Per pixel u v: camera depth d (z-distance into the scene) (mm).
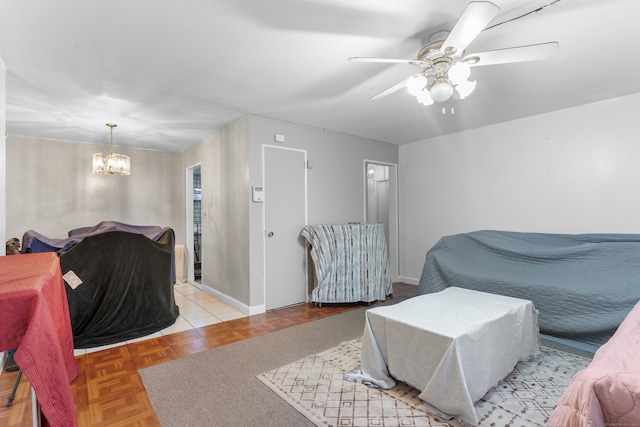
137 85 2795
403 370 1947
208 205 4645
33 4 1690
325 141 4348
